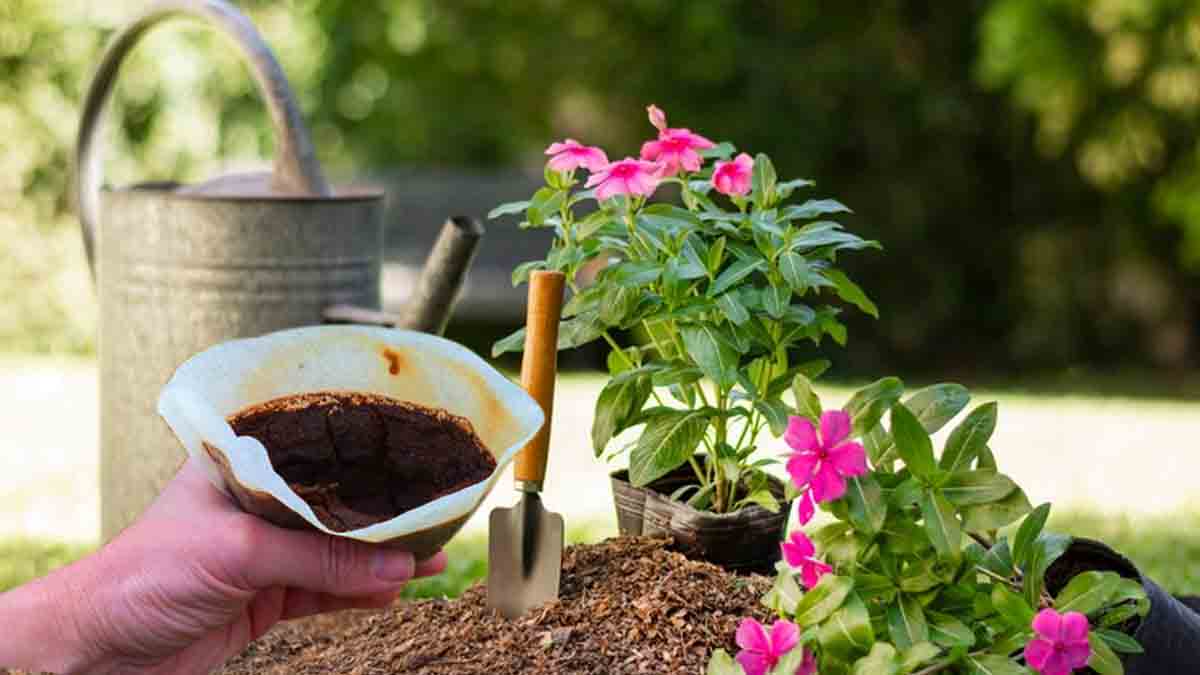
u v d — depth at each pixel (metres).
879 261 6.38
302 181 1.78
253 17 6.08
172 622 1.24
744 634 1.22
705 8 6.33
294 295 1.76
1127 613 1.26
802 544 1.23
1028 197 6.39
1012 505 1.22
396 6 6.96
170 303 1.76
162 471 1.77
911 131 6.34
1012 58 5.77
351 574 1.21
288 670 1.37
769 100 6.35
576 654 1.28
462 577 1.80
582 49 6.78
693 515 1.37
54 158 5.07
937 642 1.22
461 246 1.68
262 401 1.25
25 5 4.91
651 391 1.41
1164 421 4.18
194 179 5.29
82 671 1.24
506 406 1.25
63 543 2.39
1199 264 6.14
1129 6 5.39
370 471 1.24
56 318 5.15
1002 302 6.47
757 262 1.37
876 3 6.39
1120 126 5.82
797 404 1.25
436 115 7.43
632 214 1.39
